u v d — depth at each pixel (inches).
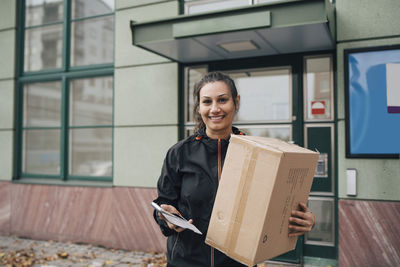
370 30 128.1
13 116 200.1
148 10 166.4
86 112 224.2
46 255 159.3
